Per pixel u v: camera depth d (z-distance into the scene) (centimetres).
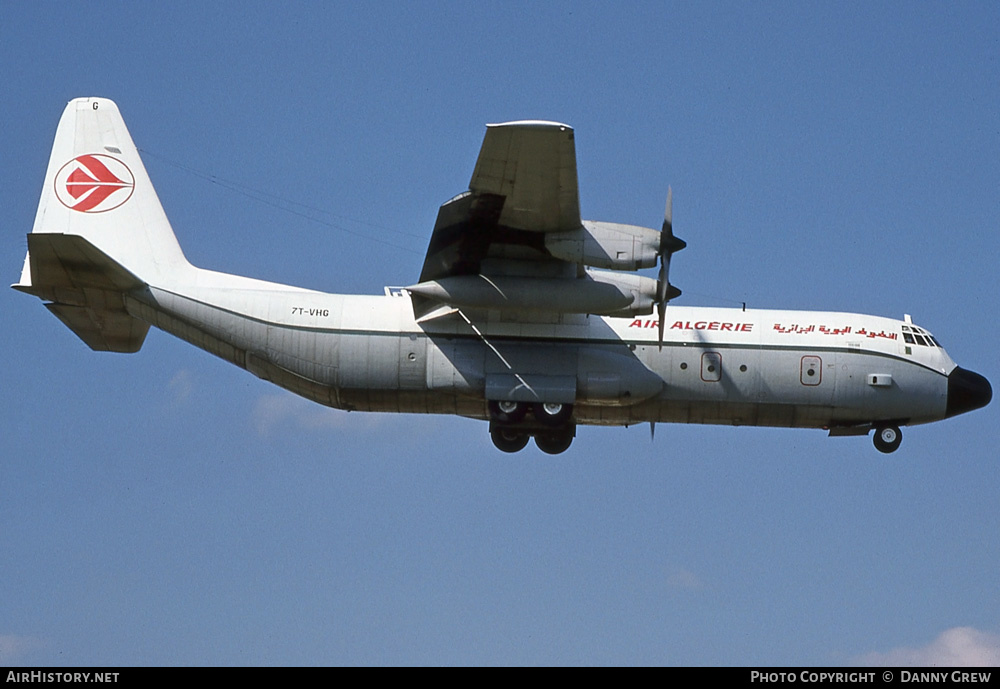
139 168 9919
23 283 9450
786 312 9631
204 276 9638
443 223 8538
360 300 9438
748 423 9625
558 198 8162
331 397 9450
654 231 8506
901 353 9506
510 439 10094
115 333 9906
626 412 9569
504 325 9288
